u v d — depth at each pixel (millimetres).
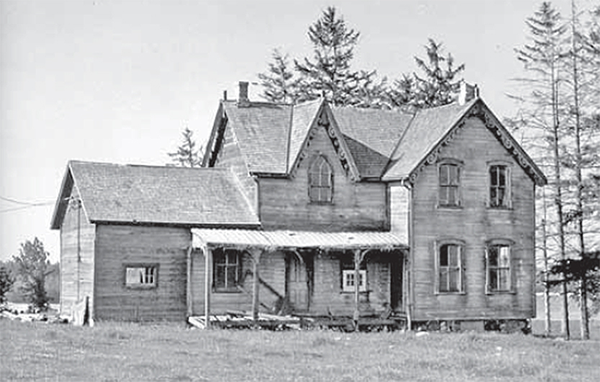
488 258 50469
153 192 47812
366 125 53812
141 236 45844
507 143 50938
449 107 52250
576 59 60531
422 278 48812
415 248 48719
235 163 50750
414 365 30125
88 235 46281
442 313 49125
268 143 49344
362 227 49844
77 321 46438
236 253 47562
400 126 54312
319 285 48750
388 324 48406
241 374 26781
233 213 47844
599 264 49875
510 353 34000
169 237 46375
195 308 46531
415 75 83375
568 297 64250
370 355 32656
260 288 47750
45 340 33906
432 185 49406
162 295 46031
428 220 49188
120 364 28125
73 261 48656
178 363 28672
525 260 51469
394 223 49844
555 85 61469
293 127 50594
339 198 49562
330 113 49312
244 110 50844
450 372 28672
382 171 50719
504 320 50812
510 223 51156
